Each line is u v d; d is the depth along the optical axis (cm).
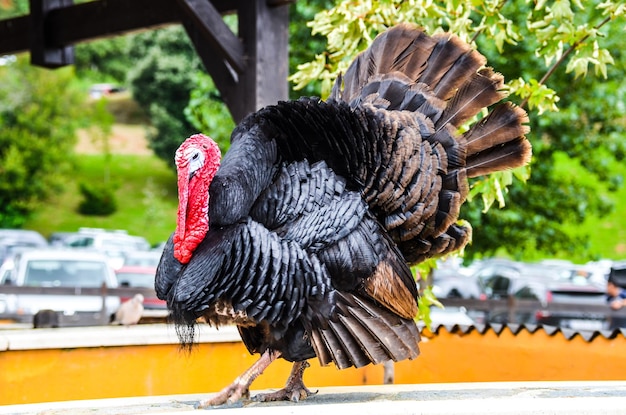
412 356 521
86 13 1001
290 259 484
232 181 489
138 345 679
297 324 503
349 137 509
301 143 506
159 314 1034
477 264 2764
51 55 1042
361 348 503
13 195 3772
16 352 640
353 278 499
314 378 725
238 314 494
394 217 524
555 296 2145
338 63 725
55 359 654
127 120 4897
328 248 495
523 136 552
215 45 824
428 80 564
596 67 705
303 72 728
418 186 523
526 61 1262
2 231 3238
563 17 687
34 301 1548
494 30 722
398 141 520
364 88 569
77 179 4231
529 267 2661
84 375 662
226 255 483
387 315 514
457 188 537
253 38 828
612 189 1544
